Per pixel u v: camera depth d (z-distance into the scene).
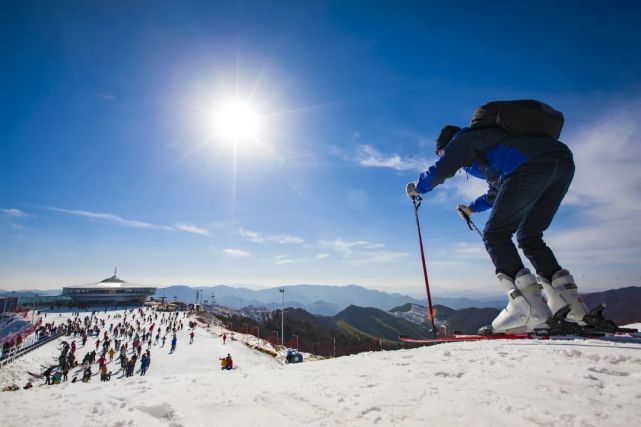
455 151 3.03
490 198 3.60
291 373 2.43
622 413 1.19
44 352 29.42
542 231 2.98
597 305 2.57
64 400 2.19
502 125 2.82
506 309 2.88
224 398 1.91
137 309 80.00
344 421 1.46
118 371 24.03
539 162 2.68
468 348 2.58
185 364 26.39
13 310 73.31
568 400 1.36
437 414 1.38
